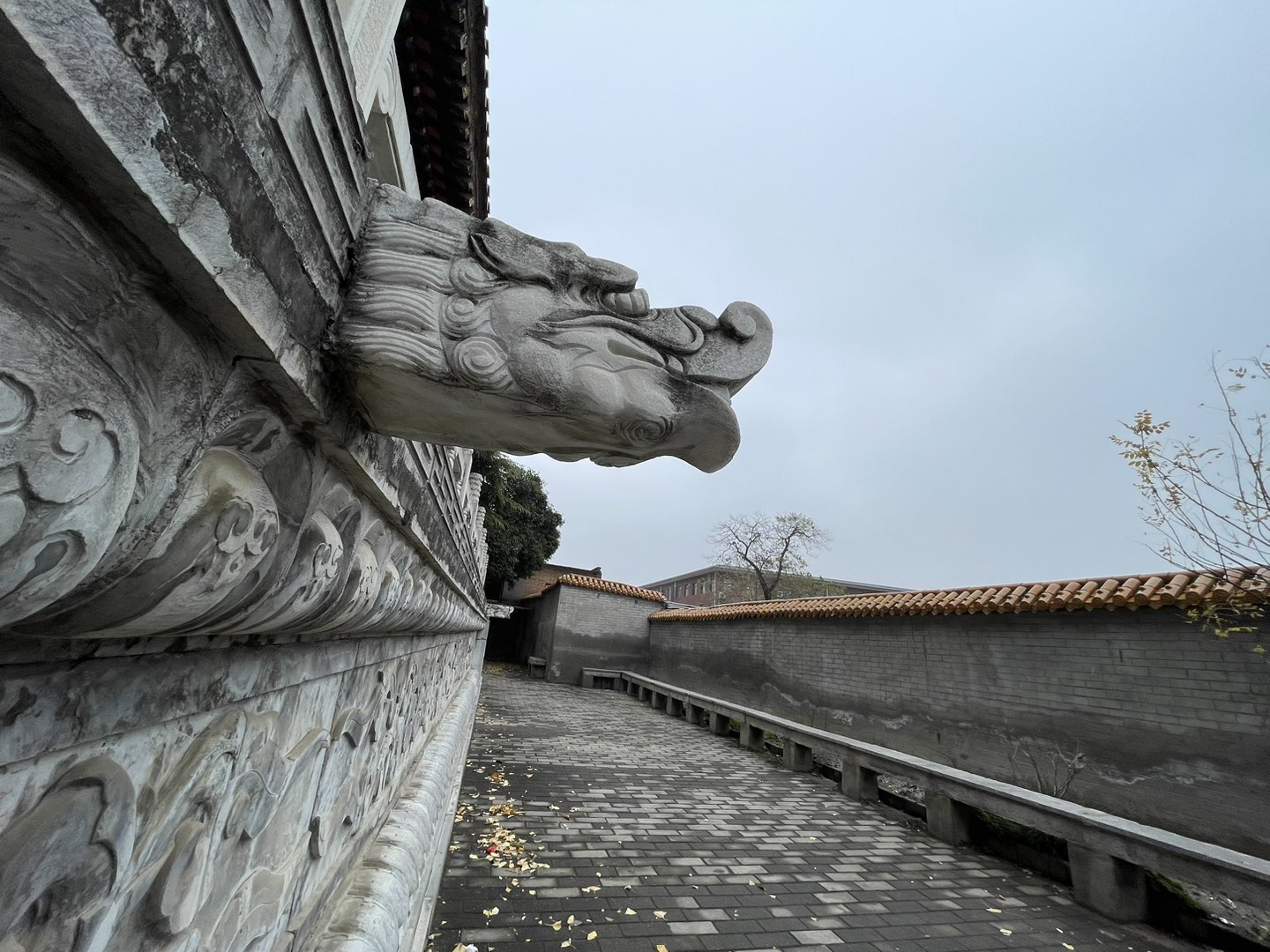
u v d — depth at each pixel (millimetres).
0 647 561
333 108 798
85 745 648
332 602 1117
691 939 3627
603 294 1076
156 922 786
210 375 626
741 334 1128
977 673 7359
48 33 363
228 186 557
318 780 1472
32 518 419
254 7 582
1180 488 4754
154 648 758
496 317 953
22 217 427
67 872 612
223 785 945
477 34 3129
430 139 3805
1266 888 3666
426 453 1556
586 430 1045
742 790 7258
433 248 976
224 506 644
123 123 422
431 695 4039
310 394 792
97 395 473
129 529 532
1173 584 5500
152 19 448
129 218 469
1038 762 6418
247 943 1094
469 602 4320
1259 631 4918
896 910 4266
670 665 16547
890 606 8695
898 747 8305
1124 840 4379
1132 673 5734
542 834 5141
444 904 3730
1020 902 4543
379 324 901
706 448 1124
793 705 10727
